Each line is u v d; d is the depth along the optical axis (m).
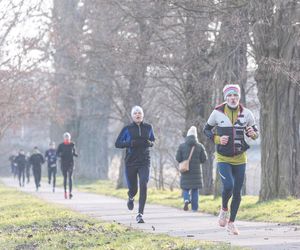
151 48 53.31
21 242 24.38
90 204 45.19
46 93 76.94
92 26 64.88
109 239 23.53
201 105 55.16
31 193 62.34
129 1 49.16
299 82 37.81
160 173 81.94
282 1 37.03
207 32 48.38
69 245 22.64
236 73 45.72
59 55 72.50
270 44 38.28
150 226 28.88
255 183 78.38
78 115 94.44
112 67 65.06
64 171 52.28
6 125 65.31
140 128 29.78
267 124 39.50
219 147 23.47
